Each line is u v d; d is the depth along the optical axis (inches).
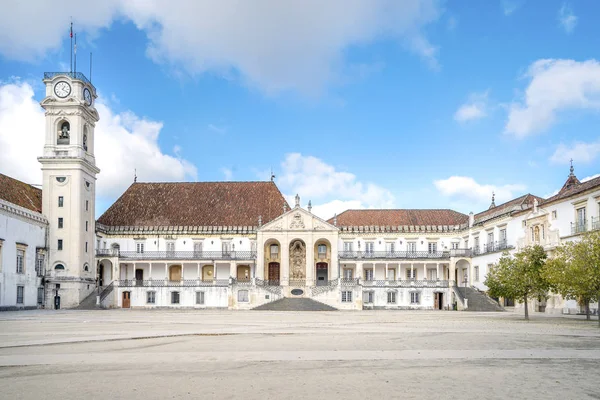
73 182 3038.9
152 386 577.6
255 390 557.6
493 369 683.4
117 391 554.3
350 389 562.6
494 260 2925.7
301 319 1814.7
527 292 1856.5
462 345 941.8
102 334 1138.7
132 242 3447.3
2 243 2546.8
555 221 2358.5
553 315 2159.2
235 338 1074.7
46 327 1368.1
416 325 1485.0
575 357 782.5
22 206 2883.9
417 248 3528.5
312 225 3405.5
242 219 3528.5
